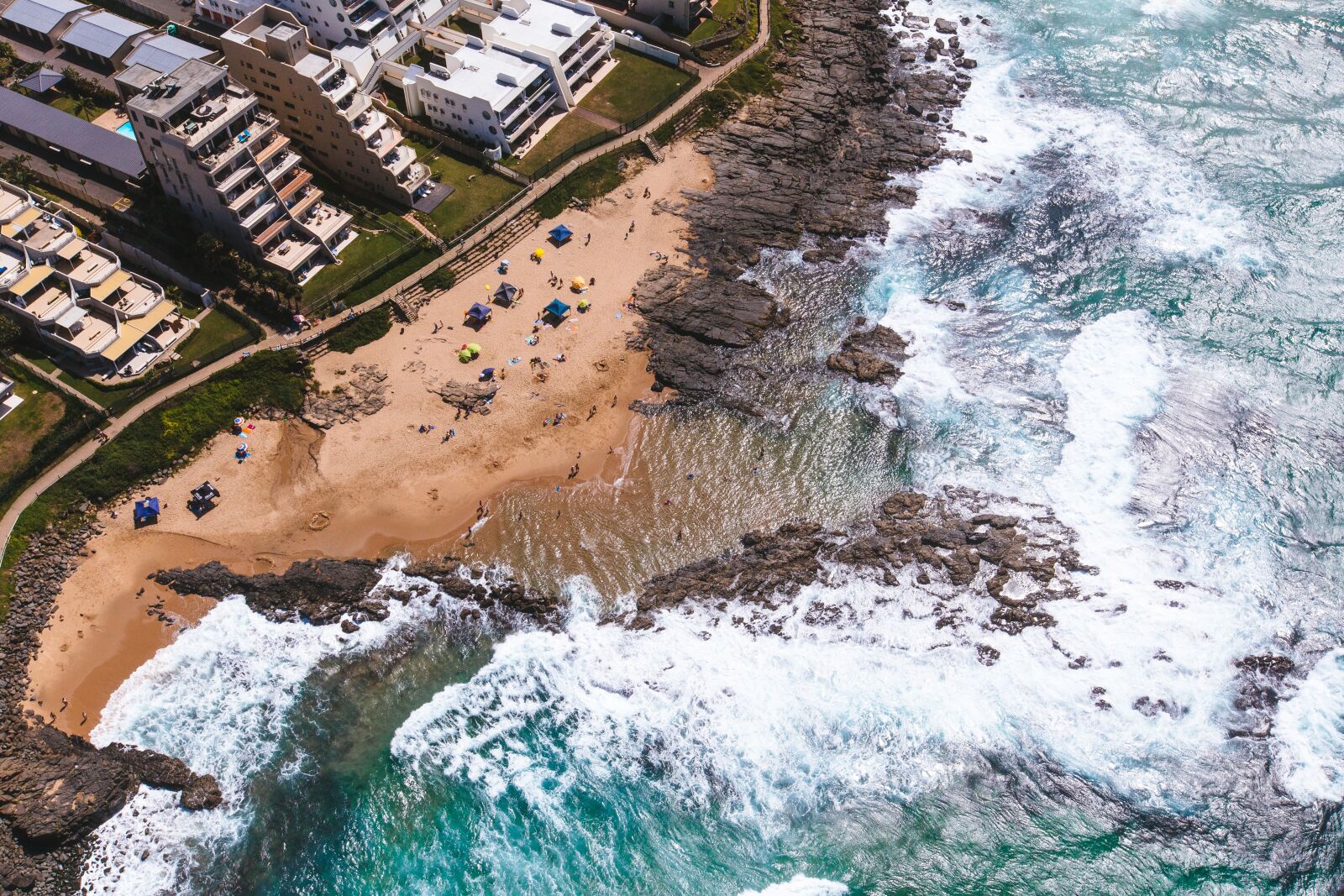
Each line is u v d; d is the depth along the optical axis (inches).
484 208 4825.3
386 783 3353.8
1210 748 3432.6
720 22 5836.6
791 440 4217.5
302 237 4571.9
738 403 4318.4
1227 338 4613.7
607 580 3796.8
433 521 3912.4
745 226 4958.2
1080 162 5403.5
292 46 4525.1
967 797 3341.5
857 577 3818.9
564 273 4699.8
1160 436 4269.2
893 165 5324.8
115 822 3213.6
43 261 4163.4
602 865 3213.6
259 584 3713.1
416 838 3260.3
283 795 3307.1
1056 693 3555.6
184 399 4077.3
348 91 4598.9
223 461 4015.8
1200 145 5477.4
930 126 5546.3
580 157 5108.3
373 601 3720.5
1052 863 3216.0
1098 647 3659.0
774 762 3403.1
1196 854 3223.4
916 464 4160.9
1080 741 3457.2
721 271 4776.1
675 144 5295.3
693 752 3422.7
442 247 4640.8
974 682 3577.8
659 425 4237.2
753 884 3179.1
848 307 4707.2
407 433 4126.5
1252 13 6240.2
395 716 3499.0
